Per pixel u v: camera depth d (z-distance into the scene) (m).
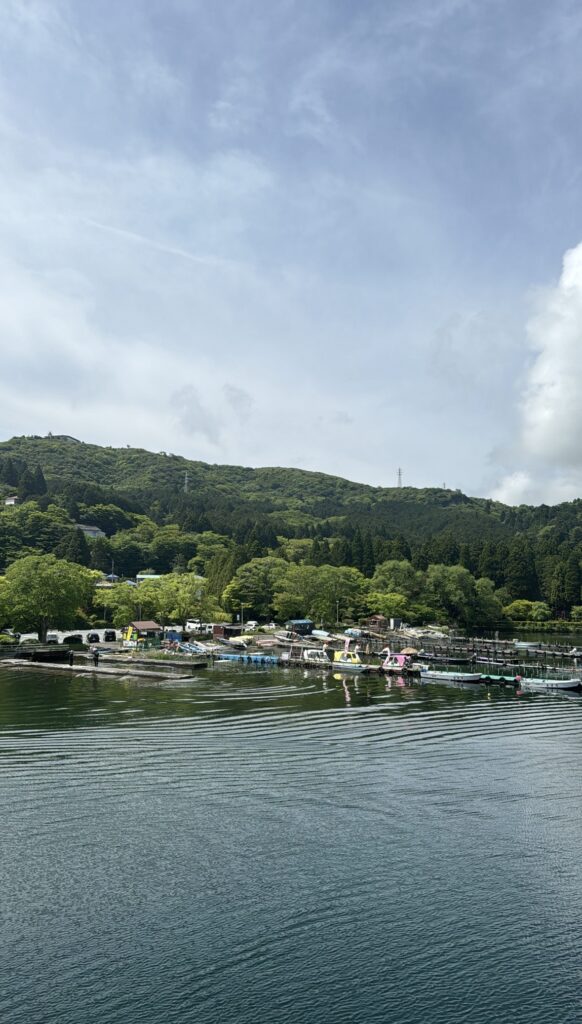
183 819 40.25
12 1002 24.86
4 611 128.62
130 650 127.19
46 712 69.88
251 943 28.36
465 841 37.84
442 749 56.31
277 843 37.25
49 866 34.47
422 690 89.44
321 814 41.31
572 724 67.31
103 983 25.92
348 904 31.27
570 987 25.98
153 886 32.59
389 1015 24.47
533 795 45.03
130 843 37.03
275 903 31.28
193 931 29.11
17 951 27.72
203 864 34.81
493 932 29.31
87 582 143.12
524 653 137.88
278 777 48.03
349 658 112.44
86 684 90.50
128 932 28.98
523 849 36.94
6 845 36.69
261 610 188.38
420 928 29.53
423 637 169.25
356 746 56.78
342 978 26.31
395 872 34.25
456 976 26.52
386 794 44.84
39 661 114.00
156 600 165.62
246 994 25.41
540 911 30.97
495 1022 24.20
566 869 34.81
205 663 113.62
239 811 41.59
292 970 26.73
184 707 73.75
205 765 50.66
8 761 51.09
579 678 103.38
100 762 51.03
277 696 82.44
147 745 56.06
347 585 195.25
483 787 46.50
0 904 30.98
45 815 40.66
